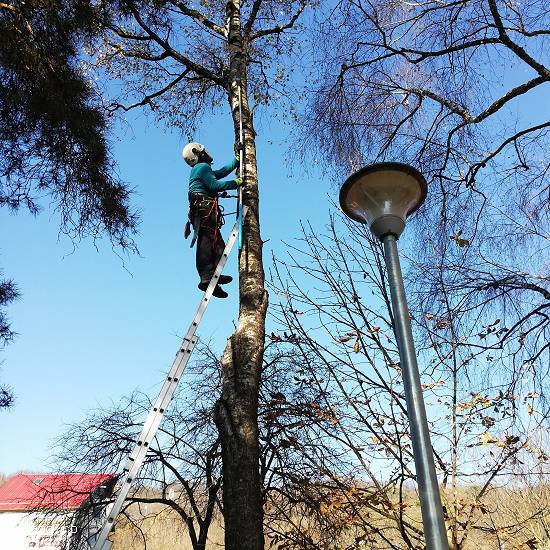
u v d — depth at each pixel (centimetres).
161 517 795
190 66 774
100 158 693
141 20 736
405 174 378
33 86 611
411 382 304
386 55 851
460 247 766
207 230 561
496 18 719
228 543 383
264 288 524
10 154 671
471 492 562
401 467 526
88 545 745
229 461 414
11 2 573
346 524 598
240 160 598
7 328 873
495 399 590
